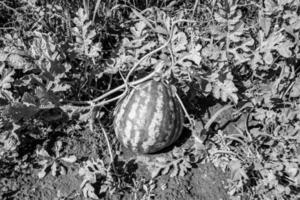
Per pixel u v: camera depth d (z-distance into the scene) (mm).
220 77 1763
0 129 1725
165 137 1644
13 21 1995
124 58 1807
